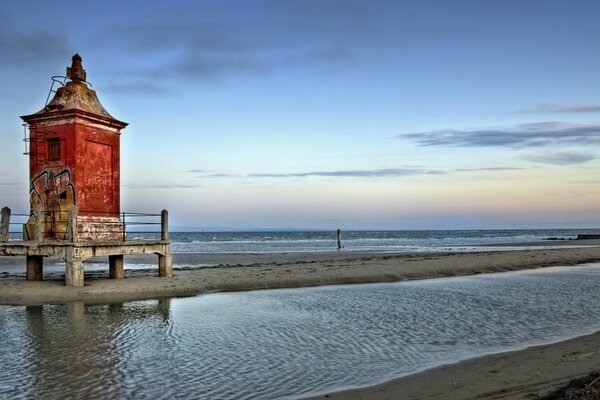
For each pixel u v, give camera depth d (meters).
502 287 22.52
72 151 19.97
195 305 17.52
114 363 10.24
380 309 16.70
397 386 8.60
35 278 20.94
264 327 13.82
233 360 10.47
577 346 11.23
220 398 8.20
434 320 14.76
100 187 20.98
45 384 8.89
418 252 47.28
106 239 20.94
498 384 8.48
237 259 38.53
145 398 8.21
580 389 7.59
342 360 10.43
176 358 10.62
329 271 26.08
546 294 20.17
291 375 9.41
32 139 20.78
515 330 13.30
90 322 14.45
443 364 9.98
